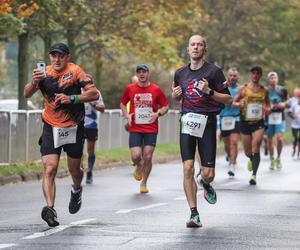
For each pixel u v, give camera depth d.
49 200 23.17
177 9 62.78
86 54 65.12
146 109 33.66
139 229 22.67
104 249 19.56
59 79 23.33
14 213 26.66
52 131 23.41
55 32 57.16
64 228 22.77
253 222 24.28
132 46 63.88
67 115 23.44
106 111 58.31
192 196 23.33
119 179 41.62
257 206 28.50
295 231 22.58
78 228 22.80
